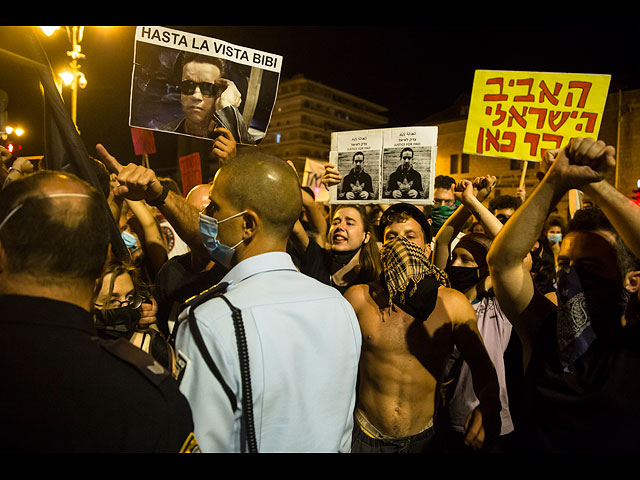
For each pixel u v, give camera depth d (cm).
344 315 148
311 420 131
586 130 312
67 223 95
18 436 84
